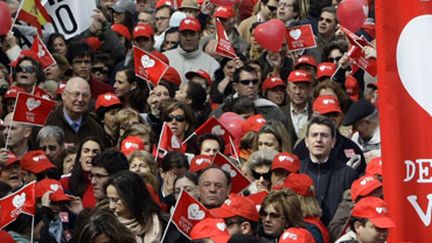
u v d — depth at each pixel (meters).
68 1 46.81
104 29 47.62
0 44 44.19
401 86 22.17
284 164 31.62
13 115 36.72
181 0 49.78
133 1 51.97
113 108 38.41
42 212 28.98
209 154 34.38
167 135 34.94
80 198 31.47
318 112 37.47
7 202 28.14
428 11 22.11
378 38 22.23
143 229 27.03
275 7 48.75
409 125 22.16
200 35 46.28
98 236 22.47
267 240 28.50
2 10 43.09
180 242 27.75
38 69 40.78
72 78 39.03
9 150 35.50
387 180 22.19
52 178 33.09
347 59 41.34
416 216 22.09
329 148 32.69
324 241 29.50
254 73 39.81
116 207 26.89
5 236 25.50
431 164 22.05
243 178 32.09
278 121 36.75
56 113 38.06
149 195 27.19
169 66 42.03
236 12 49.69
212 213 27.84
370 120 35.88
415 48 22.16
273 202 28.33
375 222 26.80
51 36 44.41
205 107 40.19
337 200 32.38
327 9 45.97
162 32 49.41
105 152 30.38
